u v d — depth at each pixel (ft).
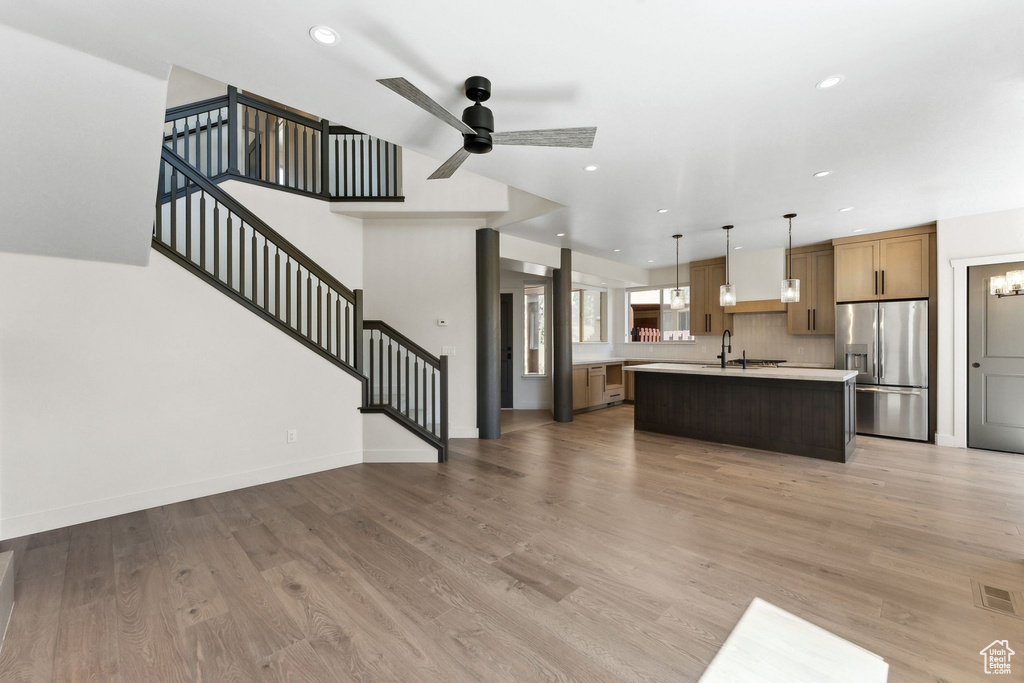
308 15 5.97
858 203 14.35
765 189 13.01
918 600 6.92
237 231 15.29
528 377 25.96
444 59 7.01
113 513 10.27
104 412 10.21
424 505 10.92
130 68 7.25
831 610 6.68
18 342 9.29
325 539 9.07
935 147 10.13
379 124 9.22
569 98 8.17
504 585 7.40
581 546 8.77
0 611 6.09
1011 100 8.11
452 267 18.20
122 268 10.46
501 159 10.87
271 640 6.07
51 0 5.66
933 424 16.96
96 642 6.01
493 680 5.36
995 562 8.05
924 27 6.16
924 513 10.28
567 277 21.54
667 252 22.90
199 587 7.33
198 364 11.52
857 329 18.61
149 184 9.18
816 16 5.96
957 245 16.05
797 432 15.47
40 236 9.20
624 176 12.00
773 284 21.35
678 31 6.30
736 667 5.54
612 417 23.58
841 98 8.09
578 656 5.75
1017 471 13.41
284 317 16.11
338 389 14.16
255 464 12.43
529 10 5.87
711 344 25.73
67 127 7.79
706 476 13.17
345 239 17.61
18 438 9.25
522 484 12.49
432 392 15.26
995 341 15.49
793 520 9.96
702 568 7.92
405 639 6.09
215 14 5.95
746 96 8.05
